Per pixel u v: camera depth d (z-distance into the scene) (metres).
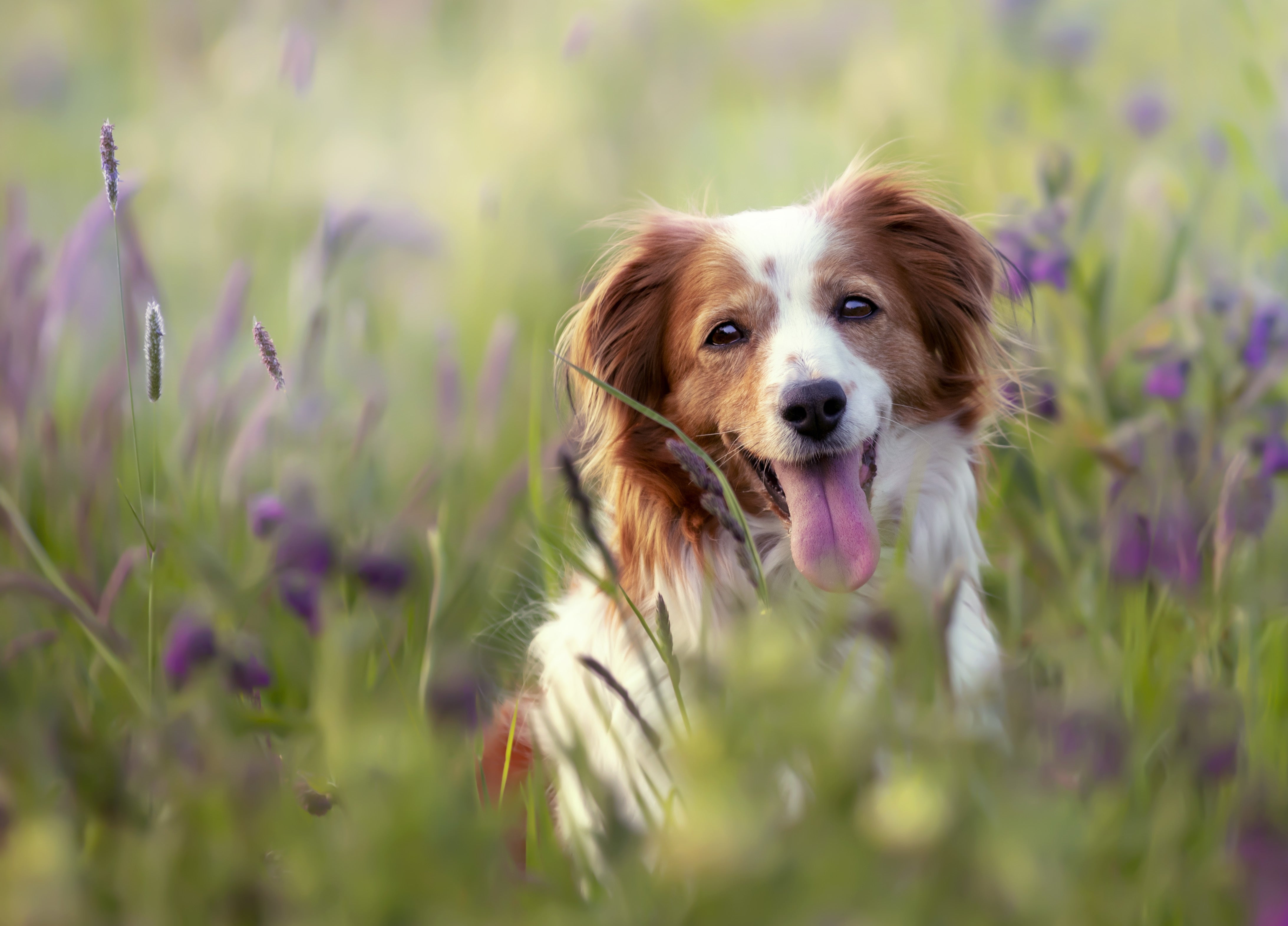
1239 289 7.13
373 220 9.04
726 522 3.99
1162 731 3.84
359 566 4.91
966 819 1.96
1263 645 4.86
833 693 2.41
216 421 6.85
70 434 7.38
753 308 5.55
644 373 6.00
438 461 7.00
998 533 6.78
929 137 11.97
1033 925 1.88
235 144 11.88
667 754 3.46
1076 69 11.86
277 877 2.57
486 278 11.30
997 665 3.69
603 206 12.64
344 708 3.43
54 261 8.34
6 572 4.57
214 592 4.76
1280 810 3.08
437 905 2.09
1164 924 2.87
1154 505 5.21
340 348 8.34
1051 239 6.73
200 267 10.88
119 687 4.75
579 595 5.80
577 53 9.66
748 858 1.80
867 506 5.27
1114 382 6.99
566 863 3.69
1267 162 8.92
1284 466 5.65
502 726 5.68
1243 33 10.61
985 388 5.88
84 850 2.91
